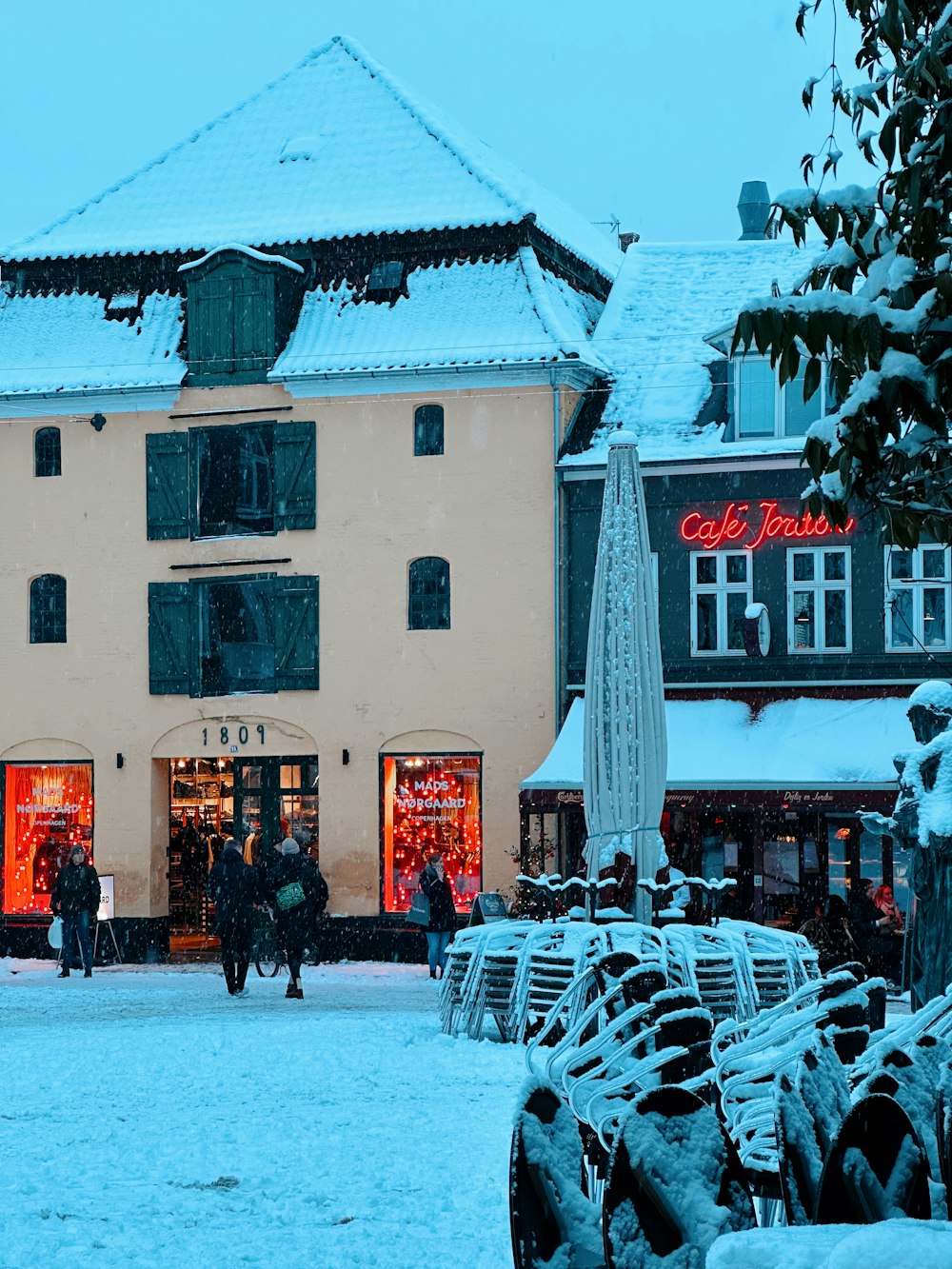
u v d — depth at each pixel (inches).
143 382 1269.7
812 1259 152.1
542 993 625.6
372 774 1226.6
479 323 1227.2
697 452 1173.7
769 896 1117.1
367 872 1220.5
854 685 1142.3
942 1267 142.1
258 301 1266.0
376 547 1233.4
